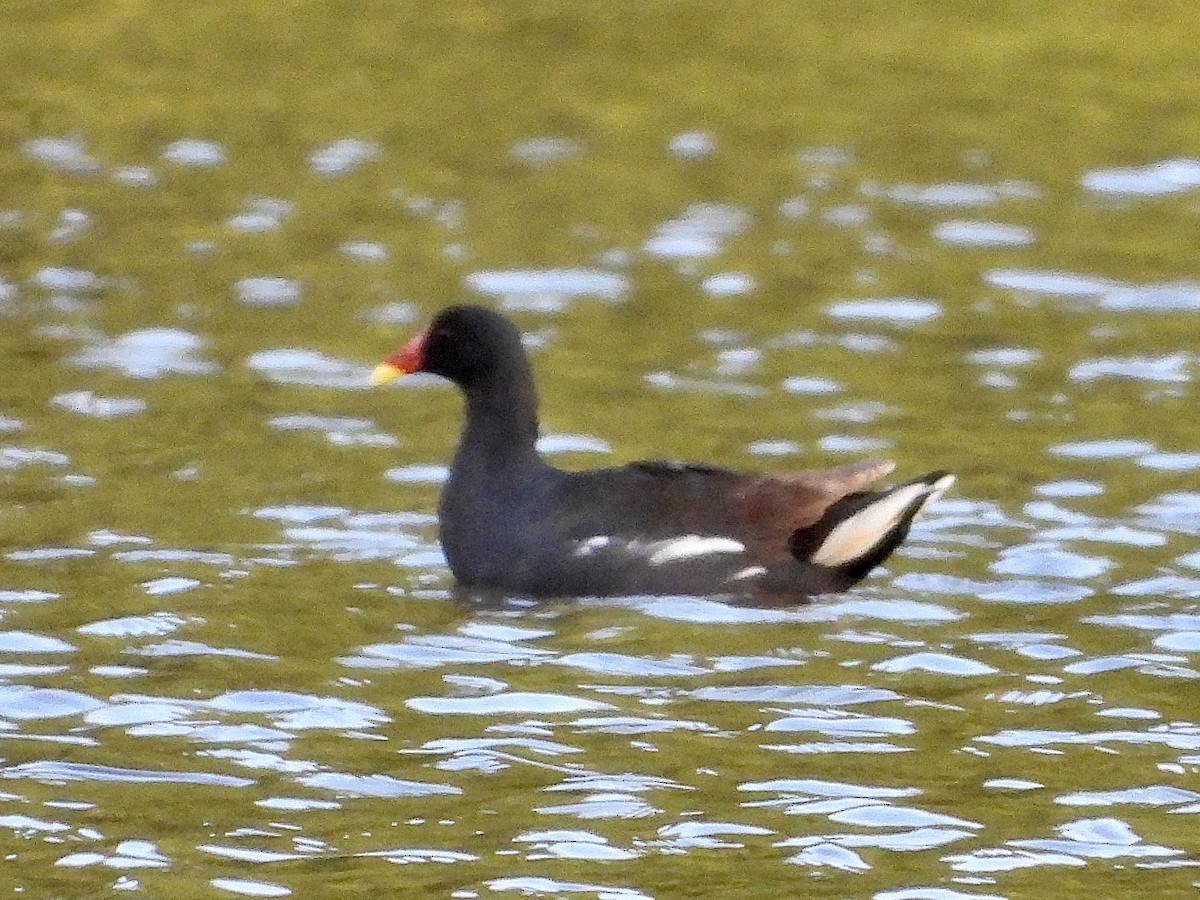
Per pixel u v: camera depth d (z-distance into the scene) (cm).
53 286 2028
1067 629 1288
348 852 993
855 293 2031
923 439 1658
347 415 1720
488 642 1273
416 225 2211
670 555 1355
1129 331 1933
